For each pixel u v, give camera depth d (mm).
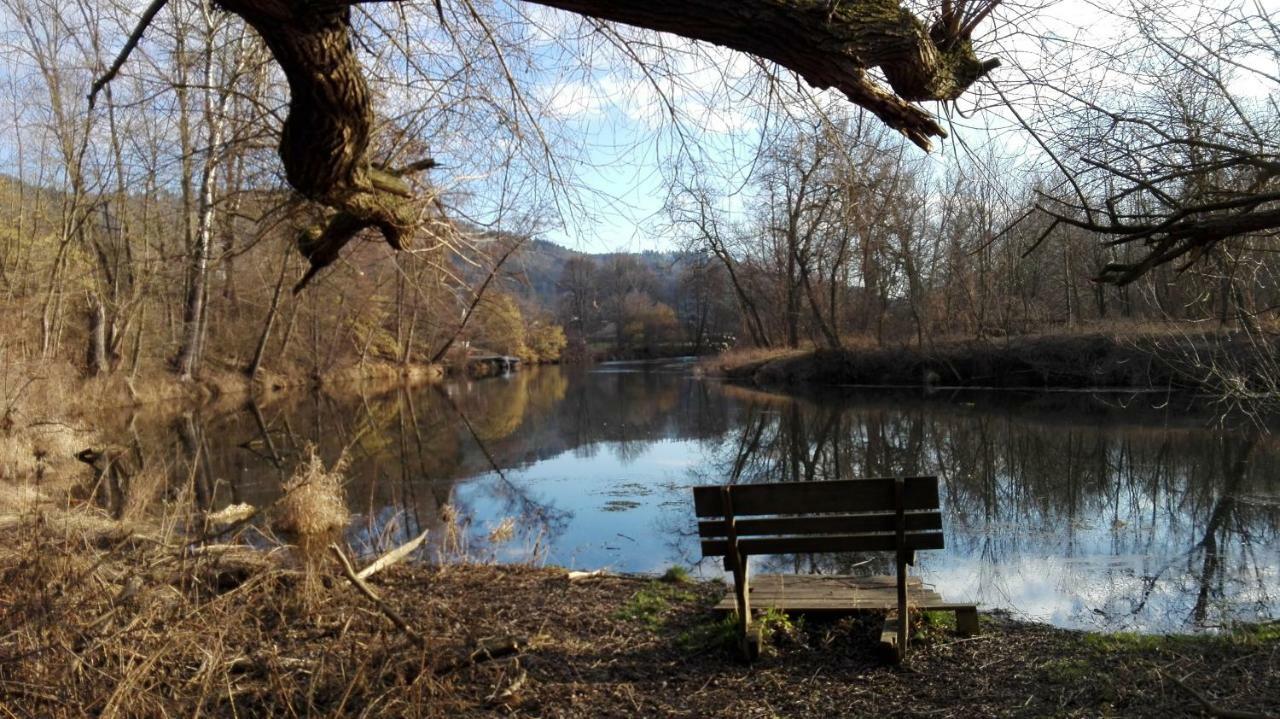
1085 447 14992
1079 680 4258
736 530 4566
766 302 41188
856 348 31656
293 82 2982
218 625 4016
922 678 4363
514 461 15648
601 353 63875
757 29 2600
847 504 4438
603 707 4070
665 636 5082
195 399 25969
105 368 23000
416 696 3680
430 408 27031
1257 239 5062
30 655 3316
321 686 3965
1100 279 3781
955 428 18453
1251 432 15453
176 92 4836
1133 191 3811
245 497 12023
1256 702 3859
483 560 7836
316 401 28656
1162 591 6754
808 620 5160
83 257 20422
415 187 4316
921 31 2719
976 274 26391
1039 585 7000
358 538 9008
